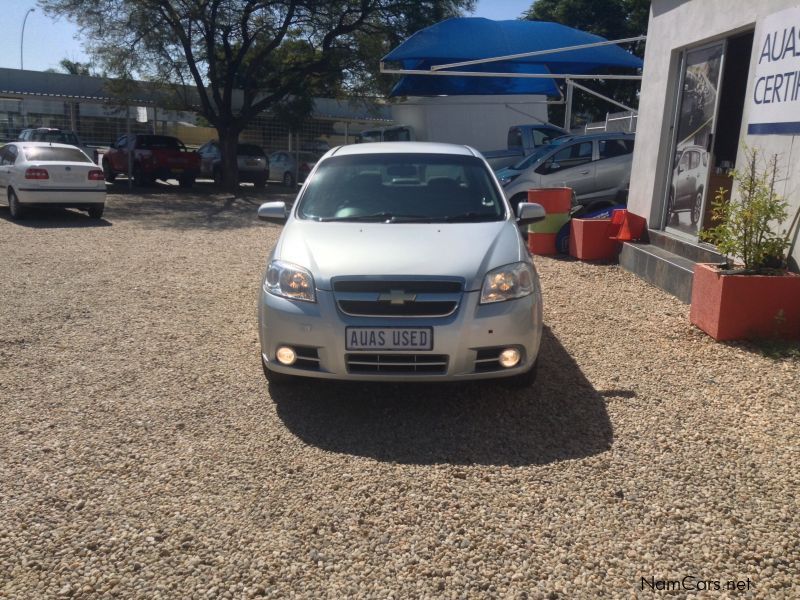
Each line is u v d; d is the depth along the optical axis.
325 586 2.83
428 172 5.65
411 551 3.05
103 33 19.80
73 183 13.57
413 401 4.68
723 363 5.25
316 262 4.37
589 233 9.41
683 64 8.03
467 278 4.21
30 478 3.64
